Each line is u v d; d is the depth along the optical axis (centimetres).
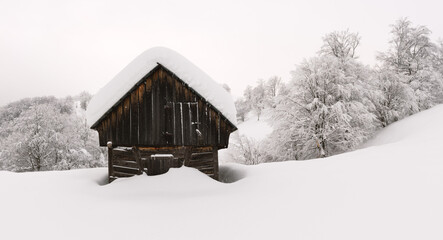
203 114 854
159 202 561
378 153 766
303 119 1914
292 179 618
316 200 461
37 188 636
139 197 608
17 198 552
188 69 840
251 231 371
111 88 830
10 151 2605
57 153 2694
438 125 1363
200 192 643
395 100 2438
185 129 838
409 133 1580
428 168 518
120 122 830
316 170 667
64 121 3038
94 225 425
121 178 781
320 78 1984
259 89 6969
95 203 554
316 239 324
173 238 366
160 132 826
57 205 527
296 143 2089
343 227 346
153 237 372
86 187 697
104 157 3356
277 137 2094
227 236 361
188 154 831
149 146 830
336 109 1806
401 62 2700
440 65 2856
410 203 384
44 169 2622
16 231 398
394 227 326
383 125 2411
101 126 836
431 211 350
